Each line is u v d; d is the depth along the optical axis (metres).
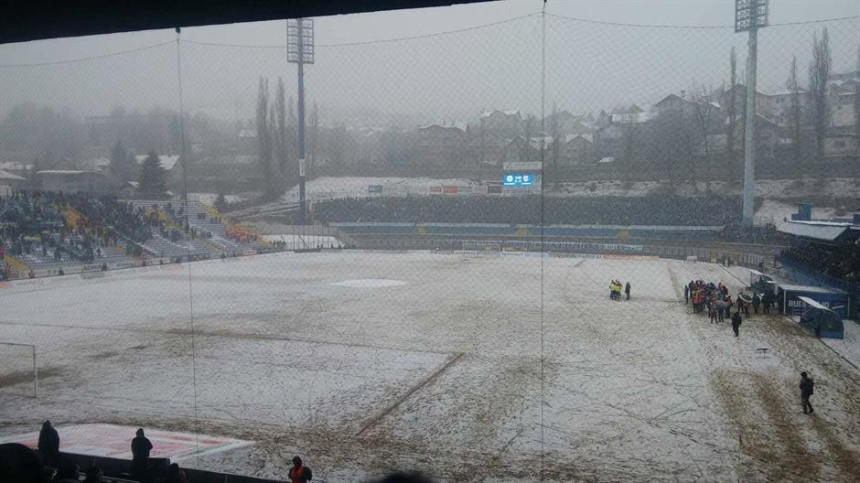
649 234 57.94
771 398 18.34
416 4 9.18
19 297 38.47
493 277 46.31
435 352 24.41
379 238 67.75
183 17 9.71
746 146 50.22
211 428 16.50
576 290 40.31
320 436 15.90
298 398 18.97
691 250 55.28
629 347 24.92
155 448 14.93
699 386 19.62
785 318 30.61
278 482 12.05
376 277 46.94
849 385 19.47
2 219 48.41
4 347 25.81
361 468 13.91
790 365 21.89
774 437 15.36
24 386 20.45
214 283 44.25
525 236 63.22
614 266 52.41
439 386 20.00
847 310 29.66
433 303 35.66
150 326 29.77
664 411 17.39
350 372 21.69
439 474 13.57
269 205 73.12
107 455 14.38
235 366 22.55
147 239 56.84
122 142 71.81
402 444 15.34
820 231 35.22
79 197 55.41
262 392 19.56
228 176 78.06
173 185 75.62
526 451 14.80
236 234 64.62
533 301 36.19
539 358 23.33
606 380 20.42
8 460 3.37
